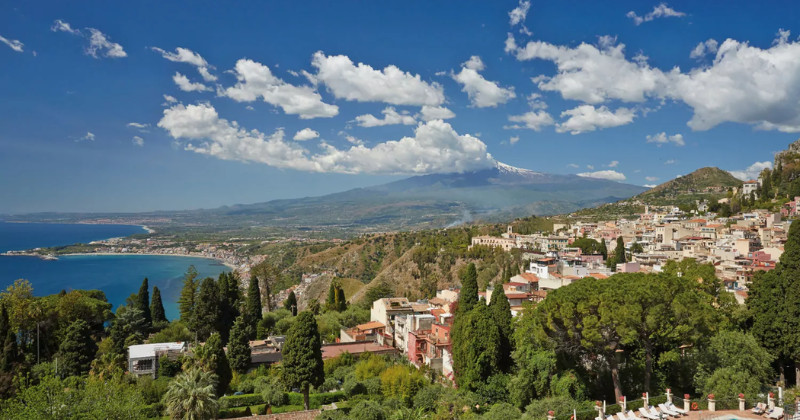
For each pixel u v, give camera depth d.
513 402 64.62
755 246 162.12
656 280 60.16
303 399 80.12
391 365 89.62
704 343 63.81
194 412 58.84
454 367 75.88
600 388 64.25
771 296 68.00
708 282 84.19
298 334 78.06
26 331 96.25
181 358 88.44
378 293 170.25
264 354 102.81
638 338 61.47
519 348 68.75
